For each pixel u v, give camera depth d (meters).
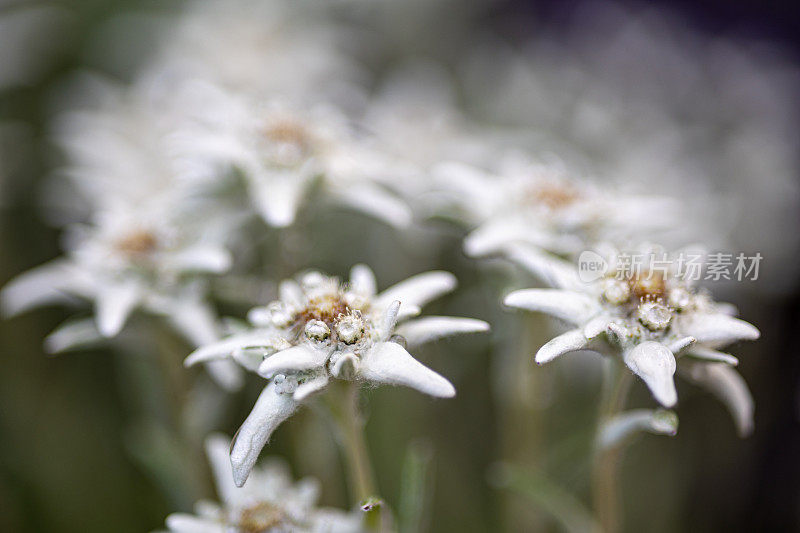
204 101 0.43
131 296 0.39
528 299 0.34
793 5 0.74
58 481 0.44
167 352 0.40
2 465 0.44
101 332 0.38
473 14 0.65
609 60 0.61
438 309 0.45
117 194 0.45
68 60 0.59
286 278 0.40
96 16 0.60
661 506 0.43
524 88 0.55
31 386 0.46
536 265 0.36
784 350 0.47
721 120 0.56
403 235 0.45
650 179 0.47
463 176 0.41
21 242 0.51
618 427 0.34
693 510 0.45
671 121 0.54
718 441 0.45
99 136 0.48
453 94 0.57
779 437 0.46
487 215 0.40
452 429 0.45
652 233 0.40
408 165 0.45
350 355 0.33
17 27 0.55
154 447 0.41
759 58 0.64
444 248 0.46
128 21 0.59
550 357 0.33
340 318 0.34
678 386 0.44
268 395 0.33
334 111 0.46
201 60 0.52
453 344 0.44
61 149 0.52
